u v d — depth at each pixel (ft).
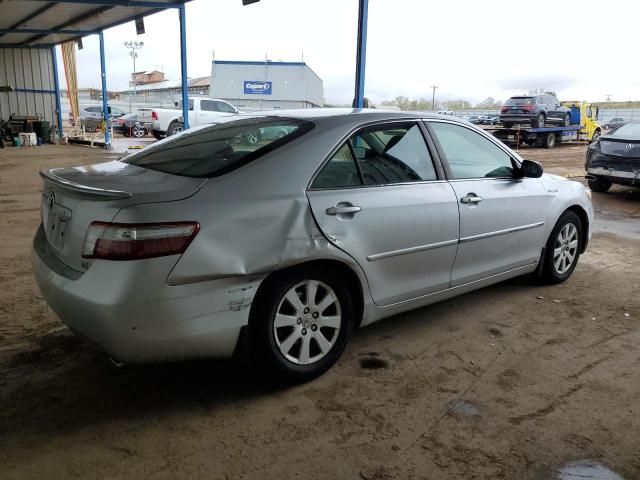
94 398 10.30
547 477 8.34
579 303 15.53
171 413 9.85
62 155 60.23
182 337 9.05
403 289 12.05
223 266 9.18
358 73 26.05
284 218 9.86
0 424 9.41
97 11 53.42
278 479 8.20
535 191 15.12
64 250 9.70
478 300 15.66
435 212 12.25
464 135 13.84
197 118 75.56
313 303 10.64
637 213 30.30
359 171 11.31
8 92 80.69
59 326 13.33
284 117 12.09
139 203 8.73
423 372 11.47
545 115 82.48
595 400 10.50
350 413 9.93
